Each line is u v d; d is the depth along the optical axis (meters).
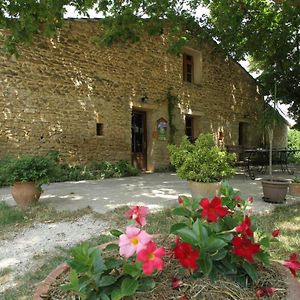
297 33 10.66
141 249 1.12
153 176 9.21
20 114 7.43
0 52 7.07
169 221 3.93
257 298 1.29
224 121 13.20
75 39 8.48
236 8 8.31
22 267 2.75
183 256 1.27
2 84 7.13
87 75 8.73
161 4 7.38
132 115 10.38
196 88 11.96
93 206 4.79
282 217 4.28
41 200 5.24
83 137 8.62
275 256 2.92
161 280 1.39
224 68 13.23
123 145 9.59
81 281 1.23
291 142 18.61
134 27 7.87
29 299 2.23
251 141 14.61
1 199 5.41
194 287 1.33
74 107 8.45
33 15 5.18
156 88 10.58
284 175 9.66
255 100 14.82
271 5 8.96
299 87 12.50
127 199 5.36
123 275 1.28
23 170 4.62
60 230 3.69
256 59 11.98
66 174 7.96
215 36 11.54
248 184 7.34
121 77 9.56
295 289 1.34
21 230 3.69
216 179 4.95
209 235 1.40
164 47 10.84
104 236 3.43
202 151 4.98
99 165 8.82
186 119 12.04
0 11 5.06
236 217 1.66
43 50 7.82
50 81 7.96
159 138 10.69
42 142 7.80
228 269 1.40
